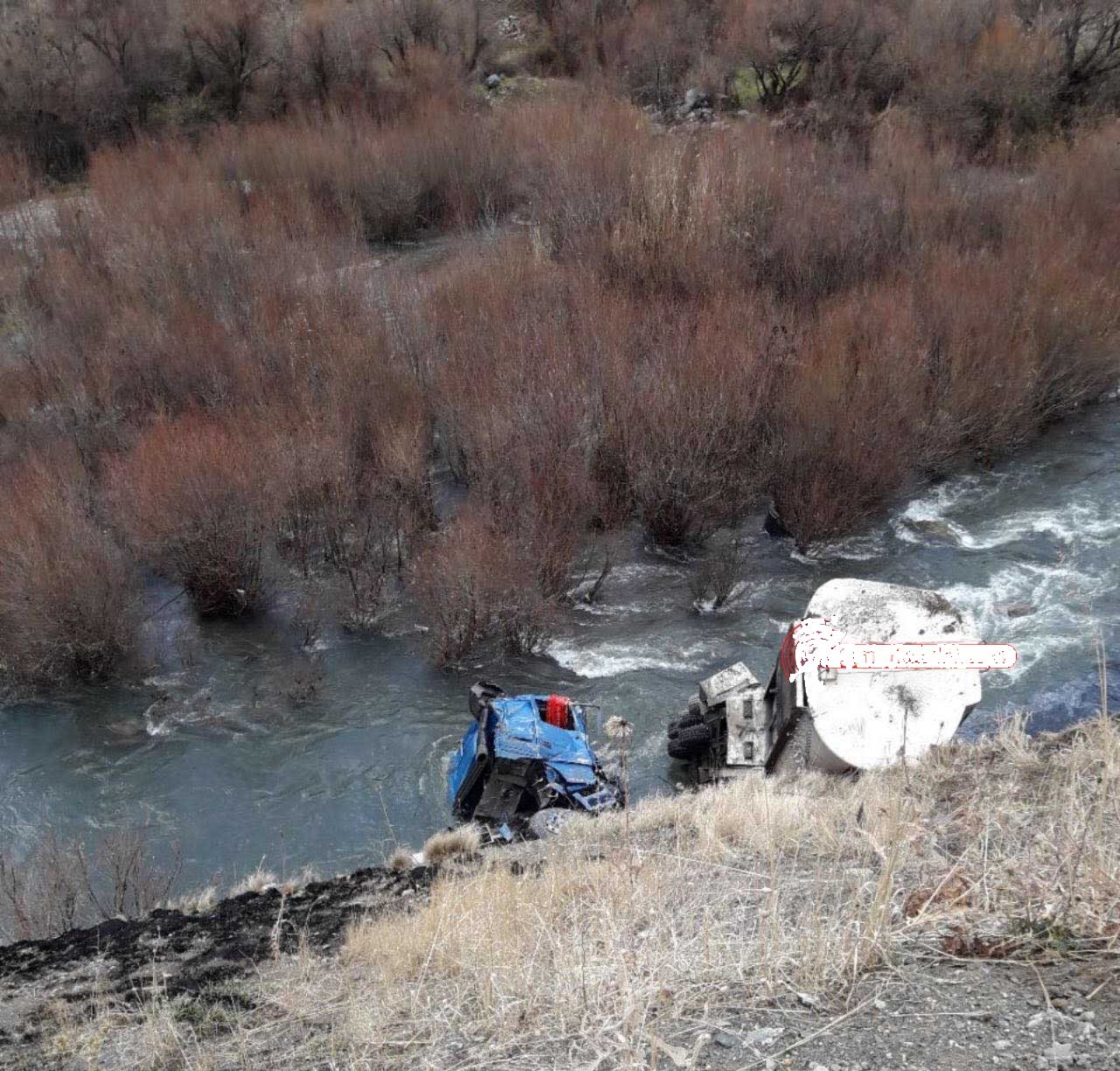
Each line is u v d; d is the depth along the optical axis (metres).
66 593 16.91
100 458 21.56
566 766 12.38
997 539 19.88
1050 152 34.62
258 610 19.17
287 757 15.37
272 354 23.61
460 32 46.25
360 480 21.02
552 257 28.39
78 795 14.75
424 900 7.54
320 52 44.03
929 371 22.31
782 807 7.80
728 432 20.50
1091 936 4.18
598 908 5.95
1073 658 15.68
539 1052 4.23
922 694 9.20
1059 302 23.67
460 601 17.19
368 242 35.59
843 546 20.22
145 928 7.85
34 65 42.88
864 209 28.53
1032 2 41.12
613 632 18.05
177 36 43.81
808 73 42.06
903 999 4.01
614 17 47.41
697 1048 3.80
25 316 28.20
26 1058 5.34
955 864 4.90
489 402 20.41
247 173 36.97
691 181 28.64
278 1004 5.49
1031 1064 3.51
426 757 15.25
